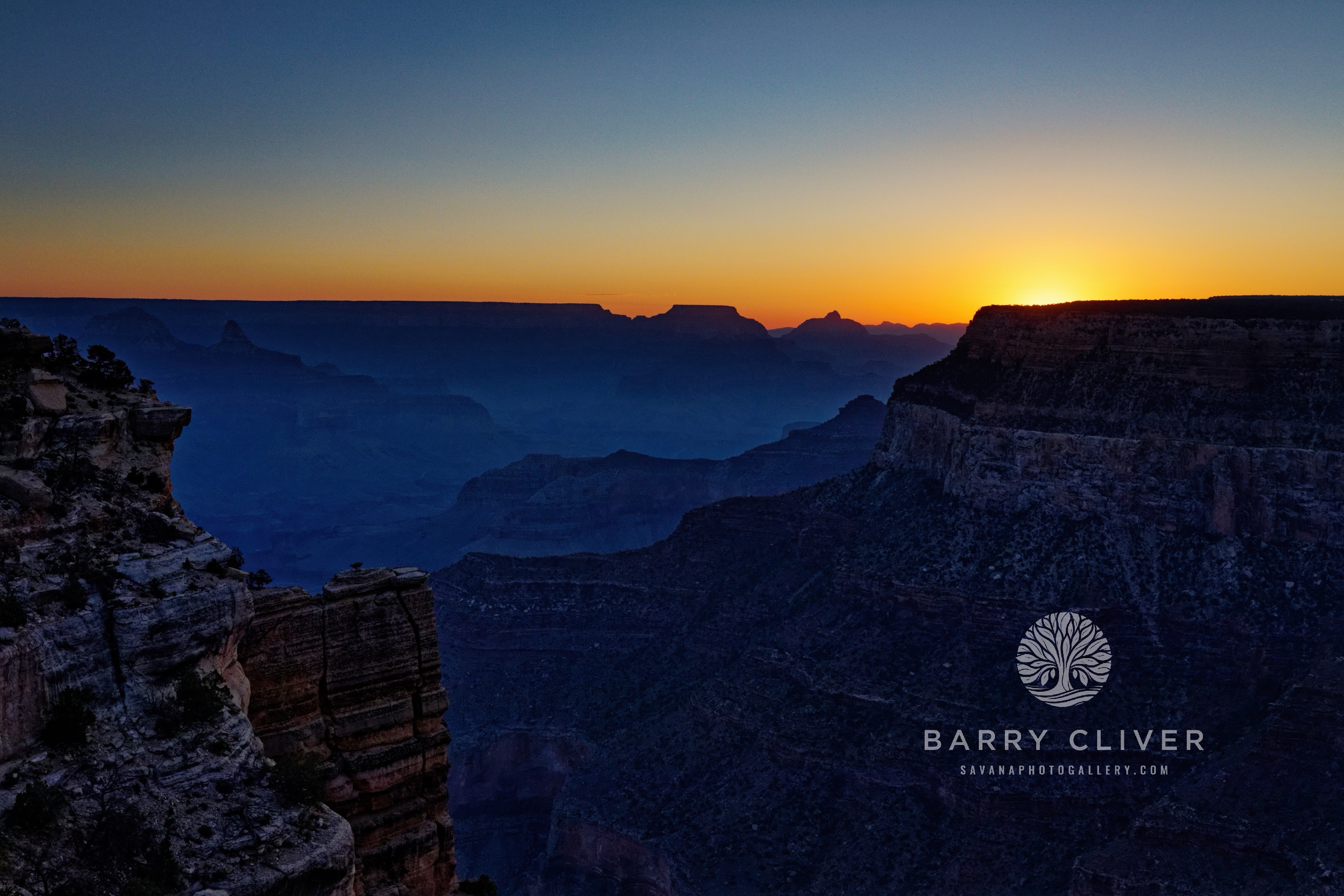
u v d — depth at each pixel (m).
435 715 41.69
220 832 31.38
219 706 33.47
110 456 37.03
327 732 39.94
